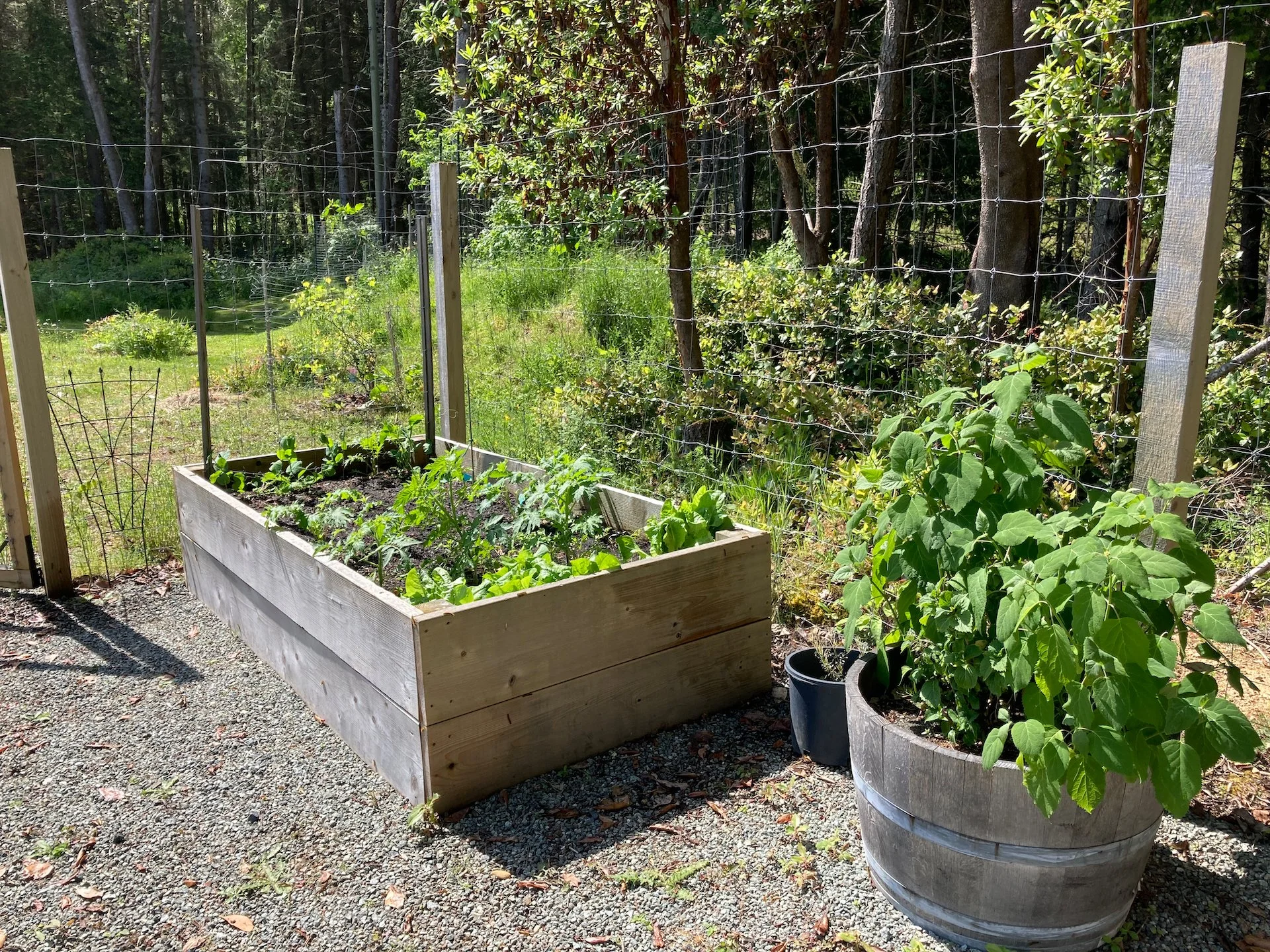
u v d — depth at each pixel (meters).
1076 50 3.93
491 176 6.24
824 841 2.49
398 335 10.35
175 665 3.74
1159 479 2.28
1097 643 1.69
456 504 4.36
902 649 2.32
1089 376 4.61
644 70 5.61
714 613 3.19
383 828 2.63
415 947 2.16
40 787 2.86
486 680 2.67
